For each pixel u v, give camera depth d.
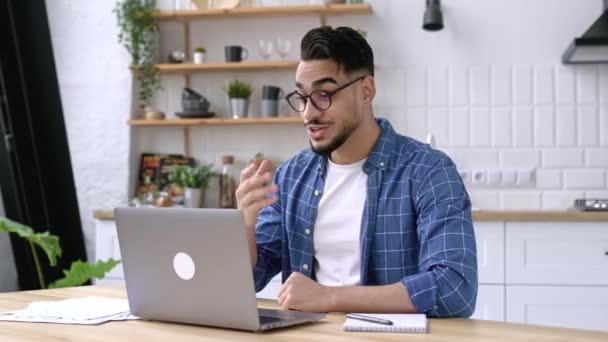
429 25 3.81
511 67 3.96
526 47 3.95
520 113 3.95
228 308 1.38
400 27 4.03
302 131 4.12
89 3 4.10
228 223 1.35
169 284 1.45
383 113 4.03
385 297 1.52
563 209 3.90
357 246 1.90
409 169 1.88
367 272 1.87
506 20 3.96
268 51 3.99
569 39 3.93
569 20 3.93
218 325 1.41
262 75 4.14
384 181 1.90
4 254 3.91
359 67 1.81
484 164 3.97
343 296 1.53
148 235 1.46
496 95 3.97
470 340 1.26
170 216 1.42
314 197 1.97
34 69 4.02
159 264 1.46
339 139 1.80
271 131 4.14
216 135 4.18
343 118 1.79
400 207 1.86
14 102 3.90
